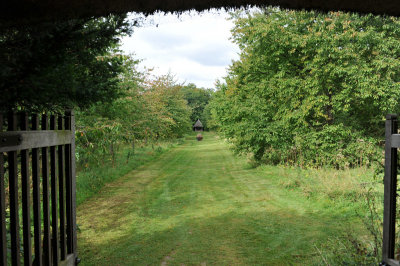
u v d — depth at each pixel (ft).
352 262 10.39
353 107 37.60
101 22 6.70
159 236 15.80
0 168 5.09
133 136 39.55
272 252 13.38
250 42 37.73
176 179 35.24
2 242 5.12
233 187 29.66
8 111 5.47
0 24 5.26
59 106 7.61
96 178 30.83
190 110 118.73
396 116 7.30
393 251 7.18
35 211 6.33
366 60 34.30
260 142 40.78
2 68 4.56
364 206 18.47
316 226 16.70
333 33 33.04
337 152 34.96
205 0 5.70
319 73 33.76
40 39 5.26
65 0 5.00
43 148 6.73
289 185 27.48
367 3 5.83
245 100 42.70
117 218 19.31
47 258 6.75
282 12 35.06
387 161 7.26
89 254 13.44
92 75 7.28
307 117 38.17
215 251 13.67
